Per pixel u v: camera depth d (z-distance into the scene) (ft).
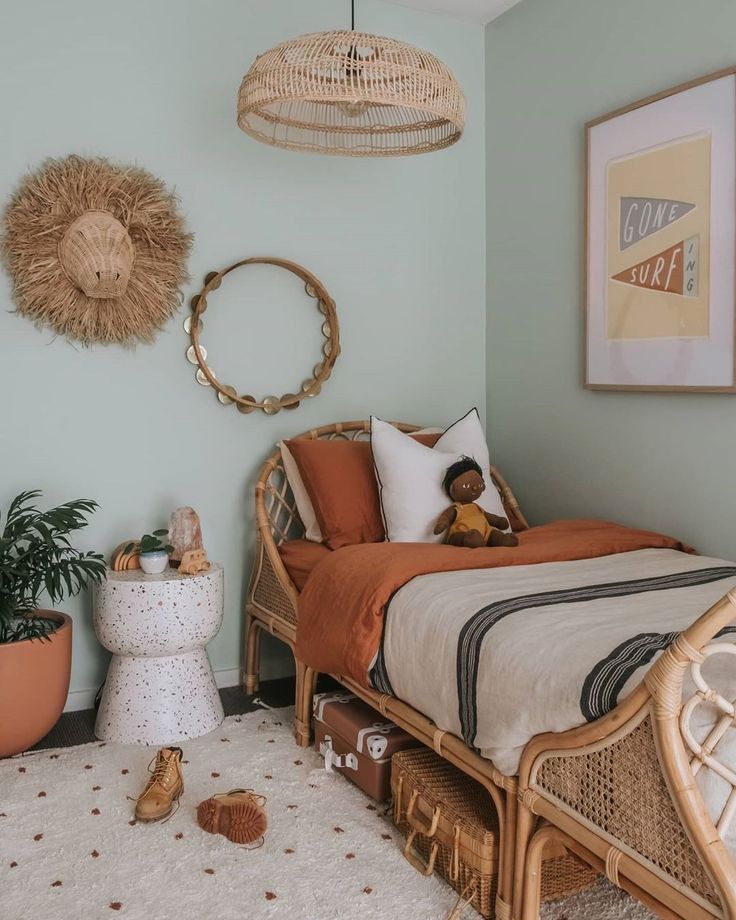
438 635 6.59
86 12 9.49
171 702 8.96
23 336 9.37
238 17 10.27
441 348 11.90
